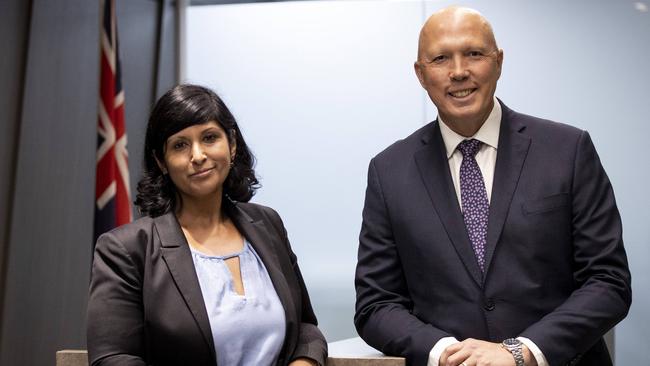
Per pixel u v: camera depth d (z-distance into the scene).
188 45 5.22
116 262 1.80
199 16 5.21
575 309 2.00
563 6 4.60
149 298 1.78
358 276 2.26
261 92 5.09
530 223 2.08
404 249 2.20
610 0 4.53
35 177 4.33
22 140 4.24
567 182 2.11
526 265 2.08
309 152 5.02
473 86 2.11
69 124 4.58
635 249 4.45
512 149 2.17
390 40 4.93
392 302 2.20
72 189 4.60
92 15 4.76
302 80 5.04
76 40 4.64
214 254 1.90
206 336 1.76
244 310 1.82
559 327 1.97
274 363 1.84
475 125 2.17
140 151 5.06
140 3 5.06
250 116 5.10
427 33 2.17
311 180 5.01
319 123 5.02
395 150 2.30
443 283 2.12
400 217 2.20
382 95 4.94
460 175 2.19
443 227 2.14
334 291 4.95
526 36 4.65
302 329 1.97
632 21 4.50
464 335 2.08
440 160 2.21
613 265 2.07
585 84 4.57
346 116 4.98
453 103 2.13
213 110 1.90
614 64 4.53
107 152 4.15
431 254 2.14
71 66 4.60
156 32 5.19
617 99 4.52
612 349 2.70
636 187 4.47
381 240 2.25
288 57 5.07
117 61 4.28
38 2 4.34
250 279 1.89
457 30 2.12
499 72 2.20
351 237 4.95
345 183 4.97
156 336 1.76
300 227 5.01
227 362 1.79
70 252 4.59
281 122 5.07
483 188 2.16
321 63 5.02
